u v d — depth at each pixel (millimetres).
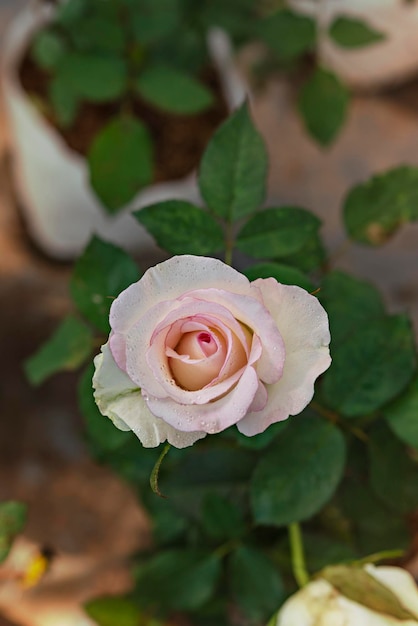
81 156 884
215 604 774
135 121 824
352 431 687
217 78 917
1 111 990
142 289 563
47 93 897
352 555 713
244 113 652
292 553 694
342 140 1032
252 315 553
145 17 834
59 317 949
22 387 931
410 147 1033
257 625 744
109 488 907
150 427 568
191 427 558
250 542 732
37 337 942
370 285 696
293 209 658
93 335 715
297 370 570
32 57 907
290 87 1039
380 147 1032
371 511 721
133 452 721
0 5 1033
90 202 899
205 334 563
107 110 903
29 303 953
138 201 887
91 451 802
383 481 683
